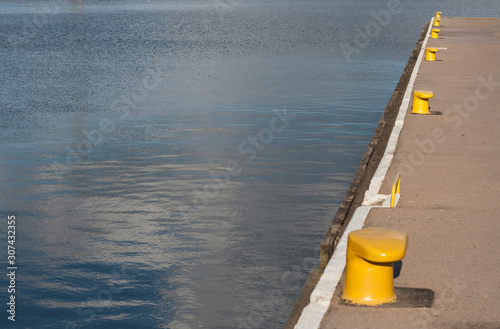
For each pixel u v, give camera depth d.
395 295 3.71
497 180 6.02
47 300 8.05
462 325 3.43
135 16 76.44
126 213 11.31
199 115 20.16
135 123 19.17
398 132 7.99
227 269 8.86
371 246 3.53
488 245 4.45
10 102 23.41
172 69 31.66
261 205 11.56
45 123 19.47
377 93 23.73
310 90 24.55
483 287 3.84
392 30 52.34
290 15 75.19
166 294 8.19
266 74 29.14
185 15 77.31
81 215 11.23
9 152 15.88
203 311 7.68
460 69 13.73
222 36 49.72
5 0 131.62
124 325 7.46
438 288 3.84
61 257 9.36
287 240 9.88
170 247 9.68
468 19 30.08
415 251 4.36
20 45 45.75
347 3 106.12
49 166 14.53
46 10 93.44
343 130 17.73
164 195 12.33
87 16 78.12
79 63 35.25
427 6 87.75
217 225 10.54
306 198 11.92
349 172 13.70
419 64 14.60
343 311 3.59
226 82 26.89
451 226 4.81
